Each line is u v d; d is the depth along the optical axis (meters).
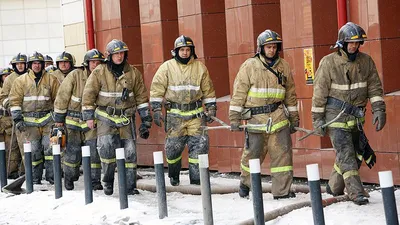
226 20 17.53
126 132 15.42
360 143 12.77
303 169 16.12
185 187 15.52
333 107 12.79
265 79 13.52
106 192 15.59
